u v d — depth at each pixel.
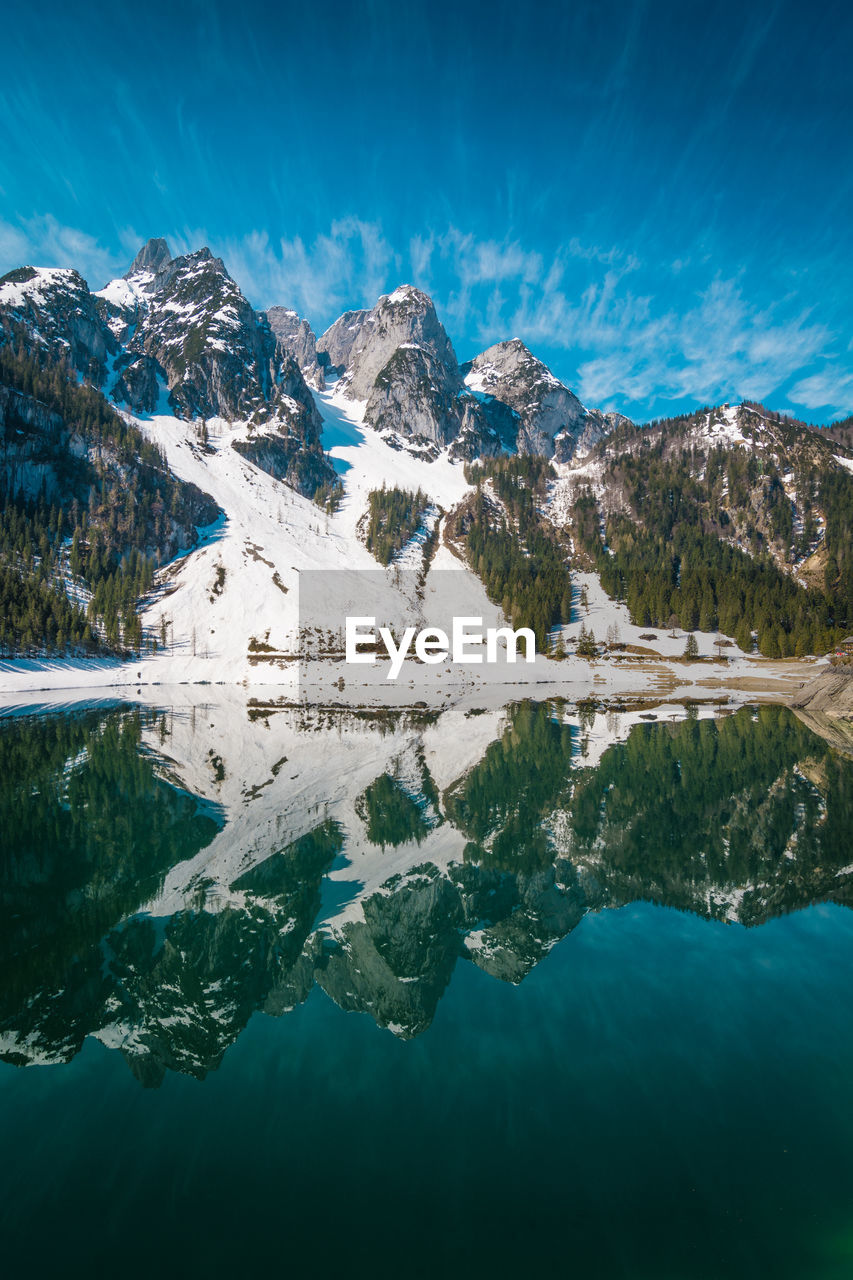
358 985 14.84
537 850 27.28
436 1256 7.36
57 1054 12.08
